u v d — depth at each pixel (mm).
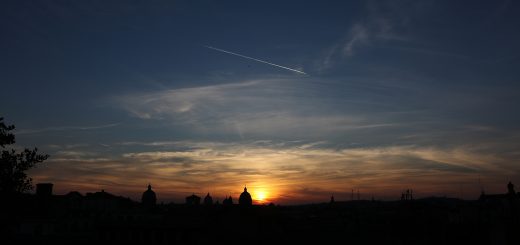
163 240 86812
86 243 86062
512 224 78250
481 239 78375
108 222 91250
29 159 38250
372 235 97062
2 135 37969
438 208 118500
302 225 111125
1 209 39281
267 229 94375
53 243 83125
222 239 88688
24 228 88000
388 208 162375
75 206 125188
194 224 88625
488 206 99062
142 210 124062
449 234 86625
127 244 85938
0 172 36719
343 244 89938
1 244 43000
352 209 168375
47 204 108125
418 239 90750
